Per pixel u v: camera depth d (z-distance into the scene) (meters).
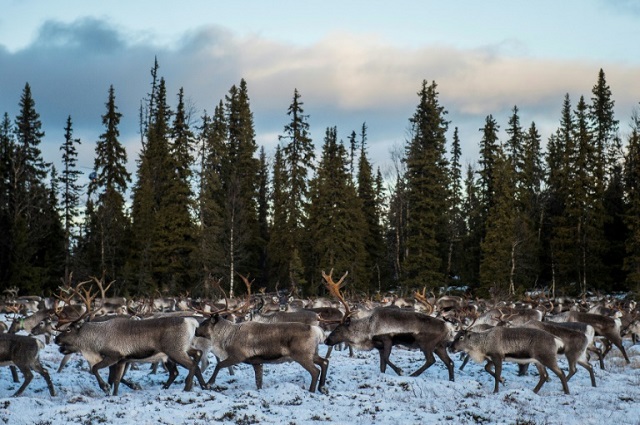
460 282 48.09
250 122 49.38
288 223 46.91
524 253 42.53
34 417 9.42
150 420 9.36
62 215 44.34
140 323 11.72
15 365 11.79
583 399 11.75
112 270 42.66
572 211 41.91
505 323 15.53
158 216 43.25
